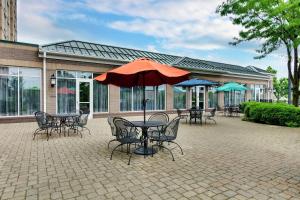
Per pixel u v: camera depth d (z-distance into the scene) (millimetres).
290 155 5742
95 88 13883
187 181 4027
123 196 3443
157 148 6348
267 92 25766
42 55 11719
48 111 11992
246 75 22562
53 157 5441
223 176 4273
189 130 9664
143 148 6191
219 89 16188
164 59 19312
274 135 8531
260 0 11078
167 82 6820
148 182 3975
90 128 9852
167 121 7043
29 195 3453
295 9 10734
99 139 7555
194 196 3457
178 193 3555
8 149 6152
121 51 17703
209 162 5133
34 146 6516
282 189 3715
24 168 4641
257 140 7582
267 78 25297
